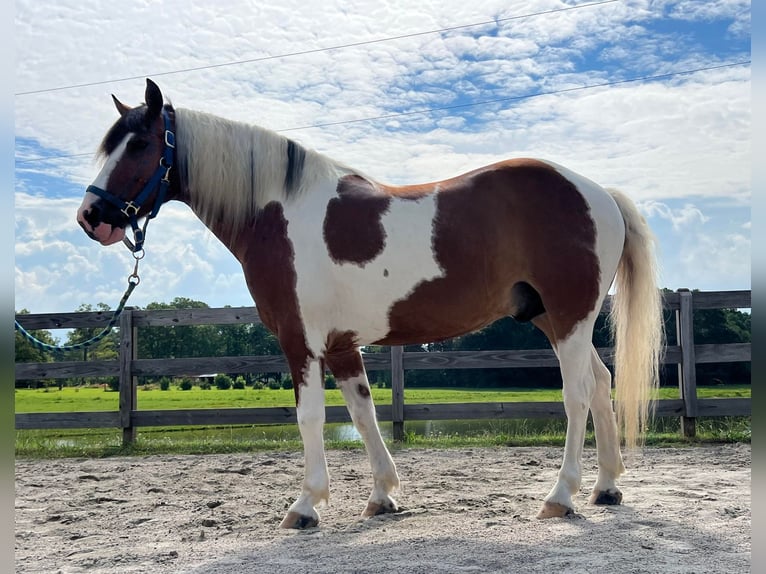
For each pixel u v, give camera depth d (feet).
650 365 11.86
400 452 20.07
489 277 11.25
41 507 13.53
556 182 11.38
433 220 11.19
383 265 11.13
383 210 11.31
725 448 19.40
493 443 21.48
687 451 18.94
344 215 11.35
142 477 16.98
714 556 8.35
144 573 8.48
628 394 11.85
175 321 22.90
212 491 14.87
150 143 11.93
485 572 7.90
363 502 13.26
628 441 11.88
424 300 11.21
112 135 11.95
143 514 12.57
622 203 12.05
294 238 11.39
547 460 18.20
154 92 11.85
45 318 23.30
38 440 24.73
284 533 10.60
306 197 11.65
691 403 21.02
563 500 10.78
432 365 22.09
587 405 11.08
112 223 11.82
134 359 22.85
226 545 9.91
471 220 11.16
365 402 12.40
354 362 12.47
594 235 11.25
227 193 11.89
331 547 9.48
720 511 10.95
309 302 11.20
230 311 22.84
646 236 11.98
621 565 7.98
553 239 11.07
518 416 21.83
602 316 22.20
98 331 44.78
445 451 20.08
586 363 11.17
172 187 12.30
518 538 9.43
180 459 20.17
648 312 11.84
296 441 22.59
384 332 11.60
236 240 12.05
